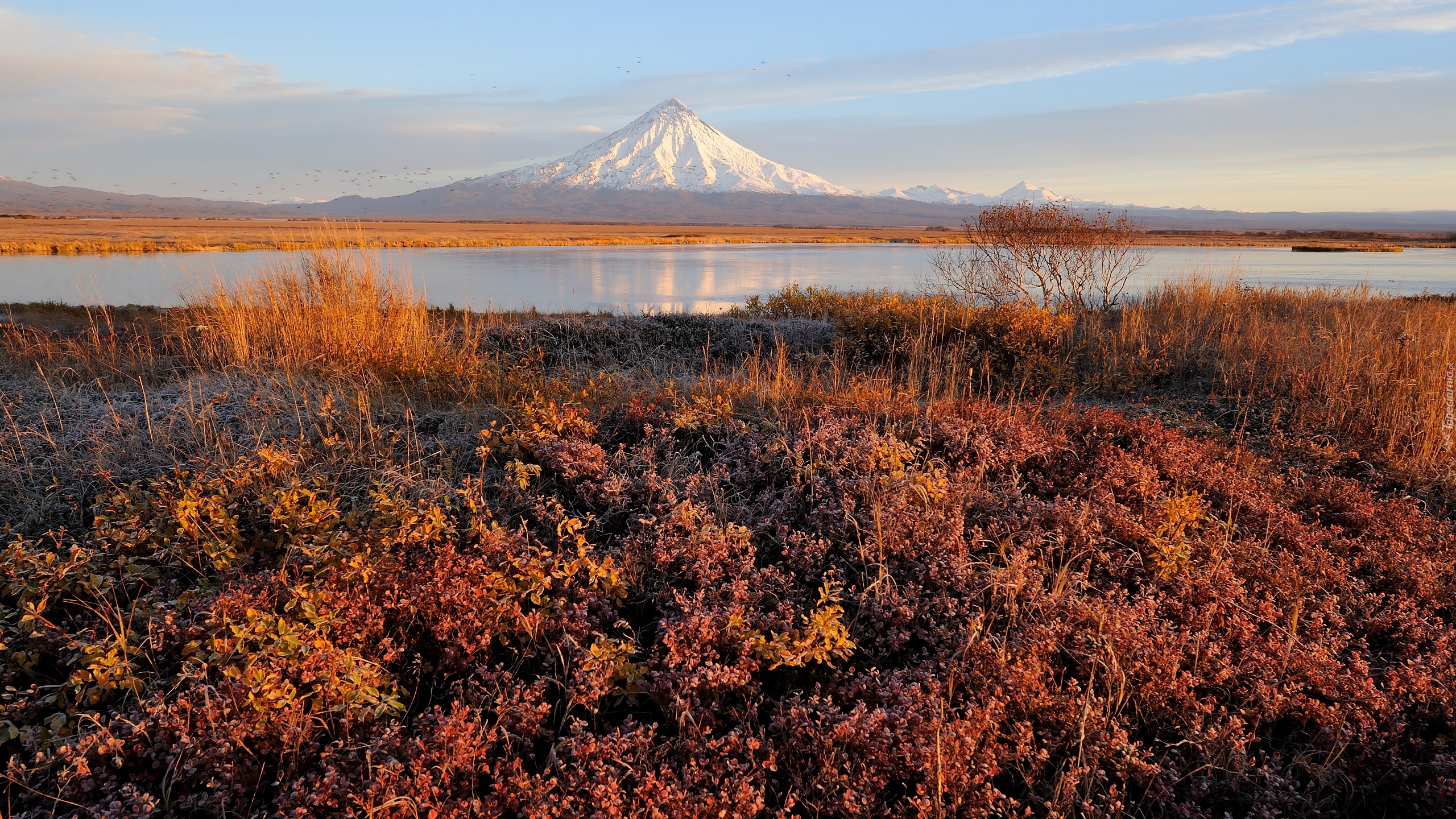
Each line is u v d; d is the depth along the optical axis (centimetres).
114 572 329
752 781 246
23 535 365
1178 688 282
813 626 292
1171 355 836
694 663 284
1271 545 404
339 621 282
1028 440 493
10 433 466
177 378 665
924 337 814
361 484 423
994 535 389
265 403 541
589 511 408
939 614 331
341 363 661
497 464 466
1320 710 279
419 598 306
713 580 338
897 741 255
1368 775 267
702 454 498
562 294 2327
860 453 453
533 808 222
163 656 279
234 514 377
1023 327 846
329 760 243
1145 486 435
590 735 247
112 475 417
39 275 2641
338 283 737
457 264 3956
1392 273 3203
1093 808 240
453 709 252
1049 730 274
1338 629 338
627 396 595
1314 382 689
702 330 975
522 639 302
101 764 237
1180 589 346
